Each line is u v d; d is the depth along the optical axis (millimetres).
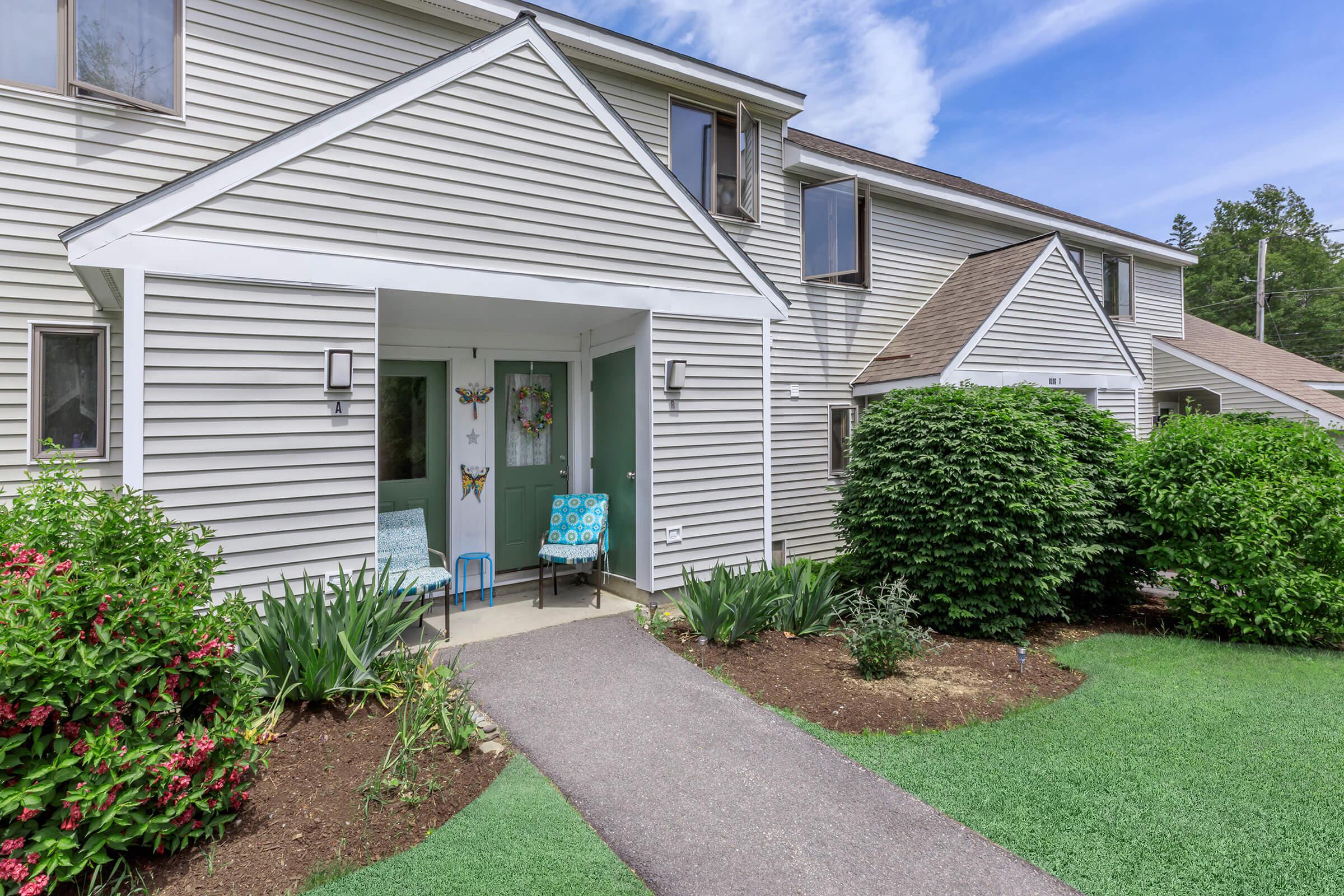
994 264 10398
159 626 2715
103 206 5258
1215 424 6492
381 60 6406
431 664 4438
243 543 4492
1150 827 3021
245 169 4484
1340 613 5684
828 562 9086
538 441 7203
